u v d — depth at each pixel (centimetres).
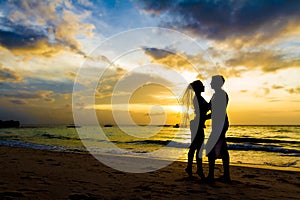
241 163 892
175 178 493
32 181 420
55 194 338
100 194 349
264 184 459
